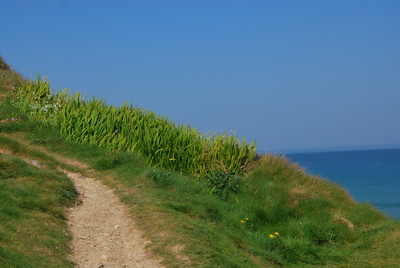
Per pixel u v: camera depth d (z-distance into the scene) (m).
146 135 15.82
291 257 10.60
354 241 11.96
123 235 9.30
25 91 19.34
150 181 12.31
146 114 17.78
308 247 11.12
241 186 14.56
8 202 9.16
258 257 9.62
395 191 39.94
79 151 15.17
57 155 14.79
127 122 16.94
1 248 7.15
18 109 17.70
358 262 10.40
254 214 12.96
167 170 14.16
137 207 10.60
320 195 14.88
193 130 16.86
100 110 17.45
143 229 9.37
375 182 50.25
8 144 13.24
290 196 14.12
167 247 8.36
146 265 7.91
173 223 9.36
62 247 8.10
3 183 9.92
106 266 7.79
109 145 15.73
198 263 7.71
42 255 7.50
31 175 10.92
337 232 12.26
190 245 8.34
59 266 7.26
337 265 10.27
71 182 11.60
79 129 16.44
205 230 9.46
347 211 13.95
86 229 9.38
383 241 11.58
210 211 11.53
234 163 15.79
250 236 10.96
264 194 14.20
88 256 8.12
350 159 148.75
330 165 100.75
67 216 9.80
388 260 10.47
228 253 8.66
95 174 13.39
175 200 11.29
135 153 14.90
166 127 16.52
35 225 8.56
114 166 13.84
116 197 11.55
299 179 15.49
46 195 10.14
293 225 12.34
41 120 16.75
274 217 13.02
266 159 16.19
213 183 14.45
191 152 15.75
